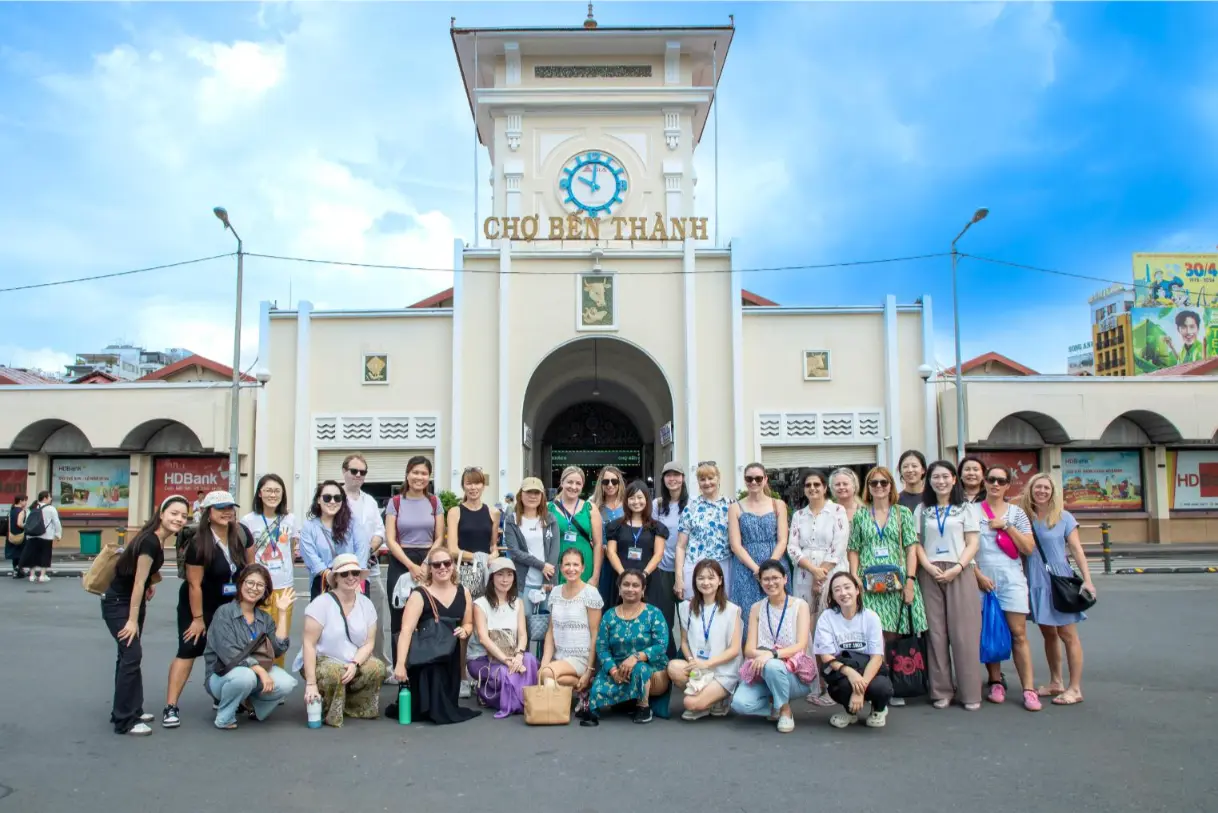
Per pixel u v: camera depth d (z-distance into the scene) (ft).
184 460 90.79
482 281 79.87
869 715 25.80
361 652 26.94
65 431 91.30
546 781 20.83
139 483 90.27
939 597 28.48
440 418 79.71
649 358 79.66
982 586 28.58
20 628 44.19
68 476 91.56
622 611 27.22
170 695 26.07
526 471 91.20
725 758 22.66
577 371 94.63
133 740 24.52
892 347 81.41
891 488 28.89
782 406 81.15
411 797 19.71
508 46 87.92
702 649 27.40
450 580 28.35
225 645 25.75
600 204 88.17
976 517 28.40
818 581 28.84
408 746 23.98
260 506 29.84
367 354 80.48
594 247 80.84
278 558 29.63
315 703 25.90
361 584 30.60
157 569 26.21
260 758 22.81
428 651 26.55
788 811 18.72
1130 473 92.58
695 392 78.23
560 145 89.04
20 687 31.04
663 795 19.77
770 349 81.66
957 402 80.53
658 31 86.84
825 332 82.02
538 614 30.50
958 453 79.77
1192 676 31.89
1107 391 85.56
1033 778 20.81
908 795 19.71
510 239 79.97
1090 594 28.14
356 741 24.49
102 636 41.91
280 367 81.10
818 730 25.52
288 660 36.65
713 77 96.07
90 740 24.41
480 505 32.17
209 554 26.02
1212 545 88.99
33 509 65.92
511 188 88.07
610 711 27.84
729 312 79.66
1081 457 92.27
